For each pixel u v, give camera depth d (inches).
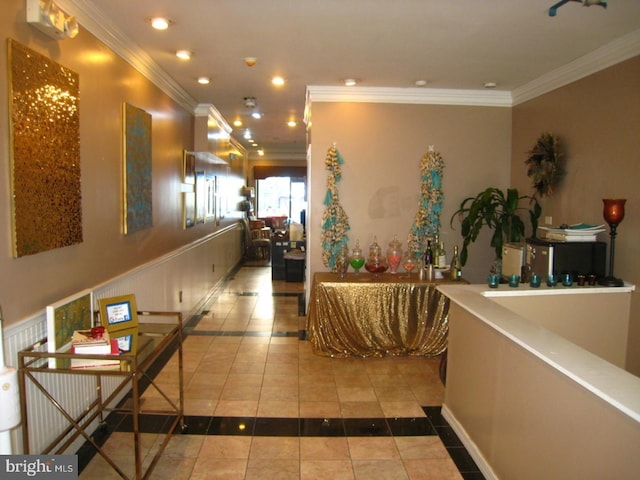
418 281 164.1
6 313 77.4
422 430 110.6
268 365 150.5
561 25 112.5
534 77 162.6
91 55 107.7
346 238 187.2
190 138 214.4
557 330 121.6
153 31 118.8
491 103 186.9
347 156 185.2
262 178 475.2
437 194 184.2
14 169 77.6
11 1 77.4
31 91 82.0
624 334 125.0
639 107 120.1
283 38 123.1
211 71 158.4
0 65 74.7
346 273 177.8
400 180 187.0
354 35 121.0
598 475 58.9
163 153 168.1
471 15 107.0
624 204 122.4
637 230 121.4
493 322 86.5
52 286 91.7
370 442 104.8
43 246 86.4
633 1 98.4
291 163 473.4
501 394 86.1
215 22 112.8
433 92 183.0
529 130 174.9
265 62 146.2
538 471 73.1
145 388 132.1
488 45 128.1
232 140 348.8
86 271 106.1
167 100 173.9
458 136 187.3
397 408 121.6
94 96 109.6
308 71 156.9
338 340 159.8
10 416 65.7
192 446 102.0
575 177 147.0
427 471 94.3
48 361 83.1
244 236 406.9
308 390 131.7
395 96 183.5
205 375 141.7
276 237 304.8
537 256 138.9
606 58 130.3
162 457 97.5
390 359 157.0
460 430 106.2
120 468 93.6
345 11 105.6
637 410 51.6
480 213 177.2
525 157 177.5
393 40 124.2
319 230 187.9
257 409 119.9
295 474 92.5
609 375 61.6
